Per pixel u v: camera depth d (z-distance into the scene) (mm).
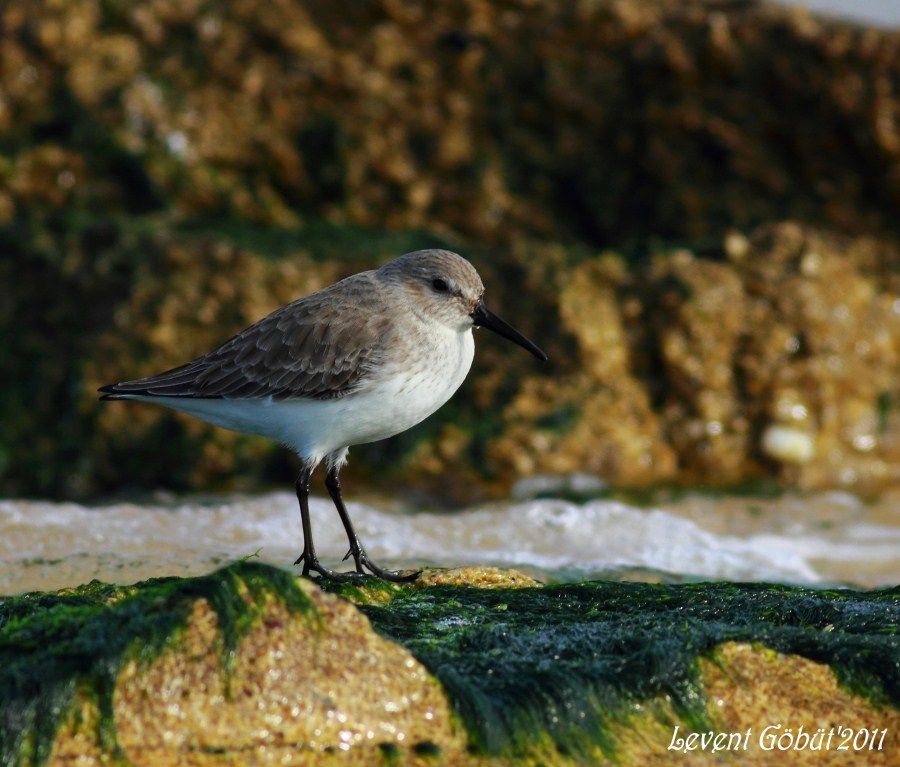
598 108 16781
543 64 16859
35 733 6008
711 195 16547
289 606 6402
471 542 11656
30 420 14836
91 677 6117
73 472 14562
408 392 9516
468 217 16578
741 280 15523
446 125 16766
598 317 15203
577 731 6656
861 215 16469
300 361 9445
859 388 15383
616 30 16828
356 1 17047
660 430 14953
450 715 6449
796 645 7184
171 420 14750
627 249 16219
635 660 7027
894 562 12266
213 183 16344
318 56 16781
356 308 9547
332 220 16453
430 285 9688
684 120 16562
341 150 16531
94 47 16484
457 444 14555
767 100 16531
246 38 16797
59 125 16234
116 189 16266
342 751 6191
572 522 12234
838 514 13867
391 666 6445
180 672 6152
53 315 15250
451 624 7660
